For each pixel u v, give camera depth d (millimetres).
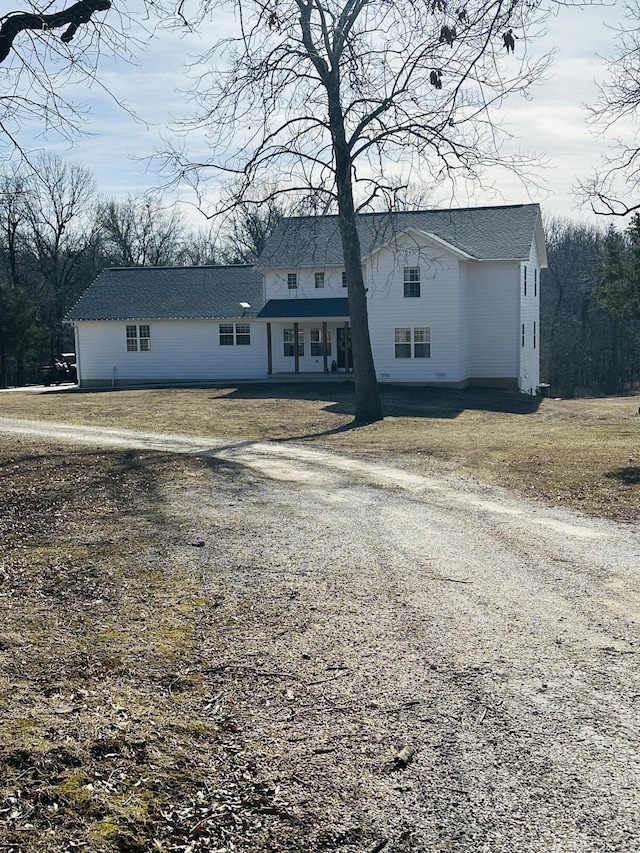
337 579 8656
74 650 6434
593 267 69500
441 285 36312
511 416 28750
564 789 4703
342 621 7379
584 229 78625
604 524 11508
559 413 29922
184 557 9336
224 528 10852
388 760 4996
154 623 7180
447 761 4996
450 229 39875
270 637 6957
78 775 4570
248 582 8477
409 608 7758
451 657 6578
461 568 9172
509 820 4406
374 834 4281
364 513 12094
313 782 4742
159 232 73250
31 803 4277
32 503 11977
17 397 37594
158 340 42906
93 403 33406
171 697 5734
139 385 42469
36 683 5746
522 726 5441
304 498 13195
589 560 9547
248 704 5699
